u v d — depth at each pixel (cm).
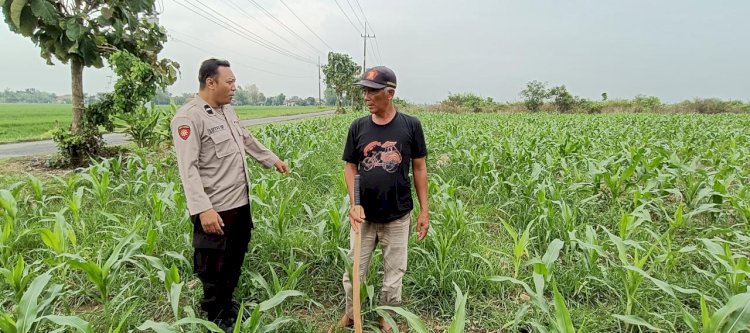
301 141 1097
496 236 491
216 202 280
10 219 403
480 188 630
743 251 425
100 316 307
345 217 416
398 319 321
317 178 713
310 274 382
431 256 380
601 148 948
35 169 874
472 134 1166
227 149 281
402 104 4859
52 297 257
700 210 426
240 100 14750
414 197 581
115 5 845
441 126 1622
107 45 941
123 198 592
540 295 267
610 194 601
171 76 1102
